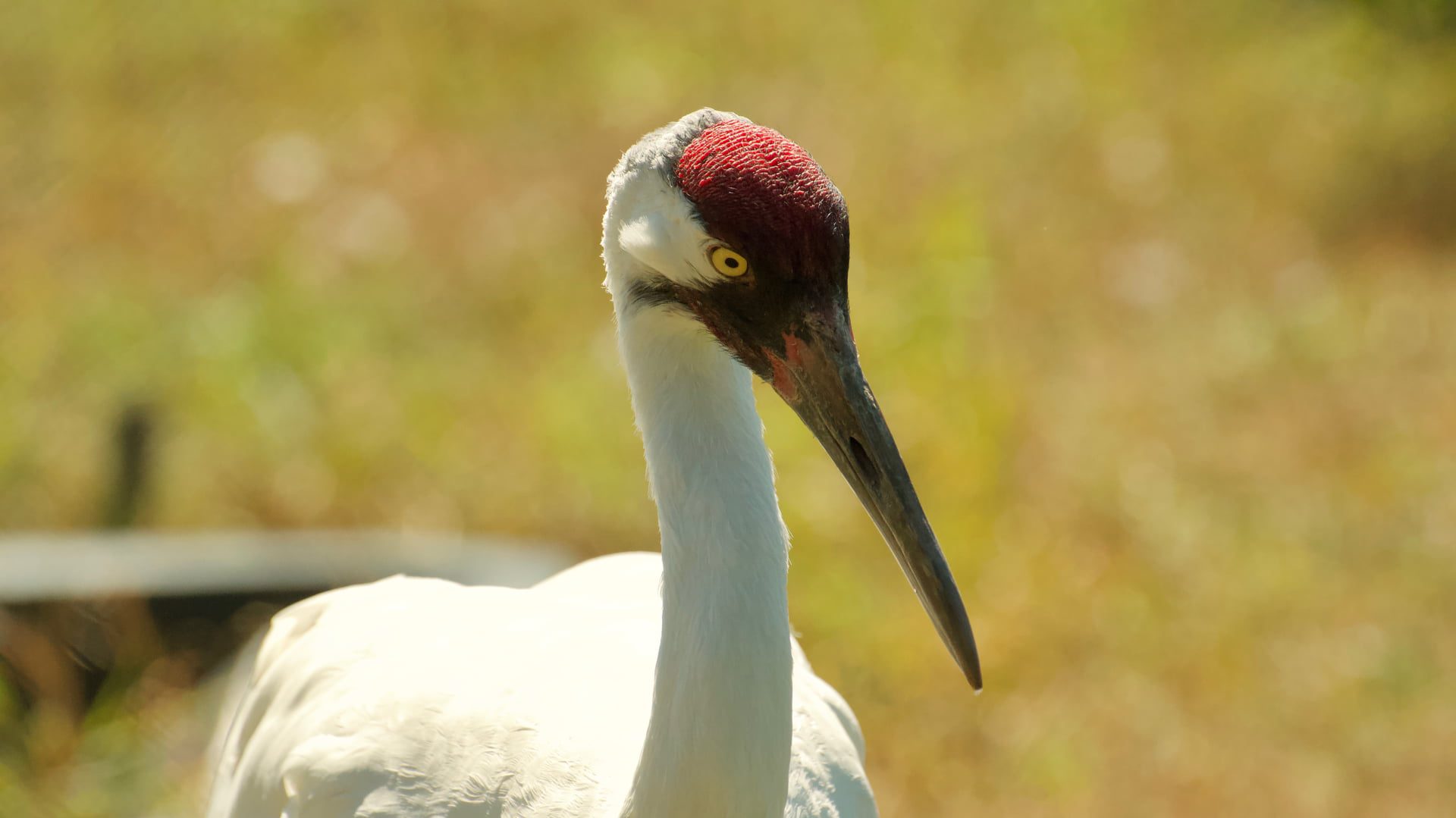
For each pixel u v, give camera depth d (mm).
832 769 5168
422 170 15156
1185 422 11812
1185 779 8812
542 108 16594
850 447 4184
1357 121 16875
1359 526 10789
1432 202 15320
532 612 5578
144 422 10398
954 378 11289
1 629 8422
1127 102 17188
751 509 4215
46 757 7988
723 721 4133
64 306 12086
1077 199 15172
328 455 10719
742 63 17844
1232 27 19359
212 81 16656
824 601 9648
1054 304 13359
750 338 4234
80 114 15664
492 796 4789
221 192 14484
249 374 11328
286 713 5418
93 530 10078
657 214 4191
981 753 8891
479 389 11617
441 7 18750
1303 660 9617
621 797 4672
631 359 4434
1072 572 10156
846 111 16641
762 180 4035
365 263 13242
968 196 14141
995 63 18234
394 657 5301
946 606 4164
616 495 10586
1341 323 13148
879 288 12391
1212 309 13453
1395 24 18609
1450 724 9188
